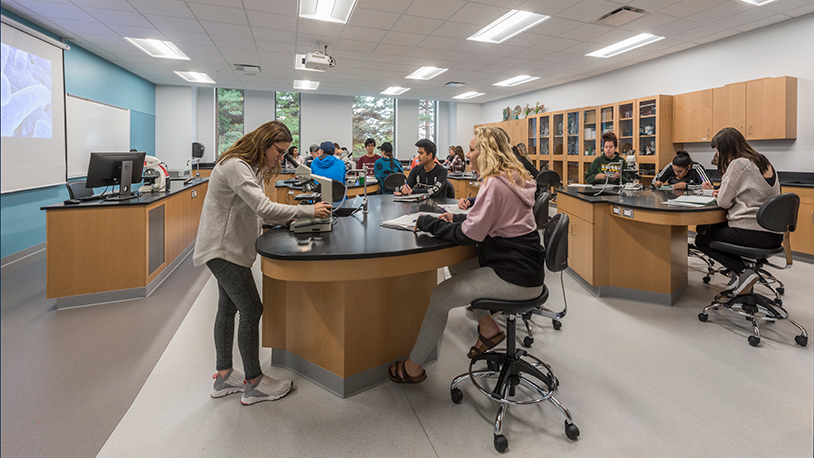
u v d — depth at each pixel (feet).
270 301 6.94
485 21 15.30
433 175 12.34
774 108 15.43
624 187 12.89
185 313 9.49
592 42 18.12
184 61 21.59
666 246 9.80
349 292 5.92
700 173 13.51
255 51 19.43
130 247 10.28
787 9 14.33
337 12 14.67
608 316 9.26
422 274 6.87
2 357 7.29
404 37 17.25
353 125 36.40
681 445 4.99
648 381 6.49
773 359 7.15
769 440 5.04
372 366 6.36
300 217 5.85
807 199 13.74
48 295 9.52
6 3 13.76
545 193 8.61
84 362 7.13
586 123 24.85
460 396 5.98
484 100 36.32
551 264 5.48
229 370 6.08
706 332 8.34
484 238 5.27
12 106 14.15
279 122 5.88
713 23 15.72
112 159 10.68
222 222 5.52
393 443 5.09
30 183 15.17
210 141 32.86
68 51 18.03
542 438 5.18
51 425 5.38
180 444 5.04
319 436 5.21
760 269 8.79
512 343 5.78
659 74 21.02
